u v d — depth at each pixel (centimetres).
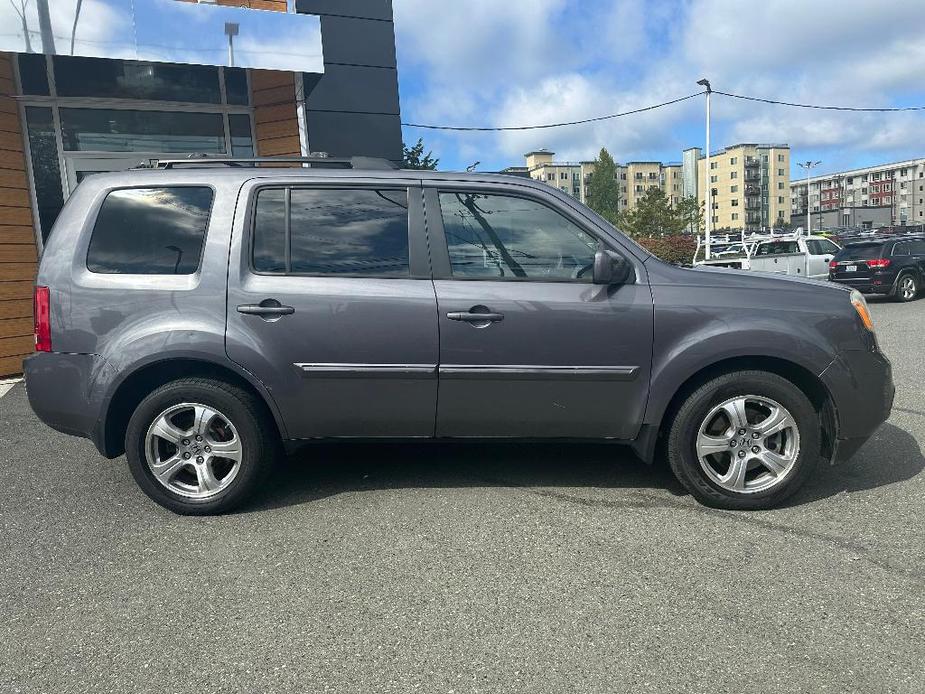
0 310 747
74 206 362
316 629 254
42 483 413
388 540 326
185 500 357
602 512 355
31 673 230
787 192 12488
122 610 269
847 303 355
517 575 291
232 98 880
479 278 353
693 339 346
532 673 227
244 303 346
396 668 230
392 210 359
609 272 335
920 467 413
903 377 670
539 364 349
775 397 346
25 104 780
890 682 219
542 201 361
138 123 839
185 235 356
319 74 848
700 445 352
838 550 309
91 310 348
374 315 346
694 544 317
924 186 13088
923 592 272
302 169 367
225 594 279
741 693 215
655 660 232
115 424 363
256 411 355
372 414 356
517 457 446
